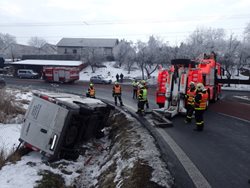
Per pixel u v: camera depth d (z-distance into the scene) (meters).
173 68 13.36
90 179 8.20
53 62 60.47
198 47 54.50
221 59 47.47
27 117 9.36
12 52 75.81
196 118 10.60
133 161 7.14
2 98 16.56
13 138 11.86
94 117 10.48
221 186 5.70
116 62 66.62
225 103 19.78
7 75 57.53
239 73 52.28
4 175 7.80
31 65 58.44
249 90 36.31
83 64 62.22
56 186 7.50
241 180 6.02
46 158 9.00
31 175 7.83
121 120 12.83
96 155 10.09
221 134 10.14
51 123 8.77
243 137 9.77
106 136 12.09
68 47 78.50
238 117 13.85
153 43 59.97
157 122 11.54
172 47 57.34
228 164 7.01
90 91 18.56
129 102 19.89
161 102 14.47
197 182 5.86
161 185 5.66
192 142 8.98
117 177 6.84
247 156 7.67
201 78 13.09
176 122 12.07
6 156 9.23
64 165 8.72
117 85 17.64
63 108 8.71
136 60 58.41
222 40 61.00
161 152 7.76
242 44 51.31
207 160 7.27
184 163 6.99
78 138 9.60
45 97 9.10
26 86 35.22
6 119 14.70
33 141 9.09
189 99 11.78
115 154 8.71
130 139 9.24
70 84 40.03
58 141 8.66
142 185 5.70
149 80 46.12
